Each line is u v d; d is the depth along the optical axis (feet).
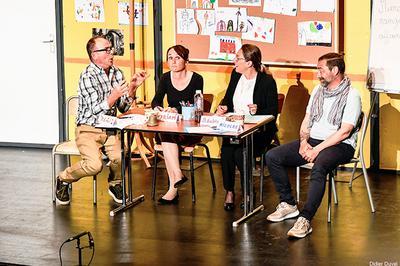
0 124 29.86
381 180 24.75
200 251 18.93
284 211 20.90
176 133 20.17
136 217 21.50
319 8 25.12
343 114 20.43
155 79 27.63
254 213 21.50
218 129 20.30
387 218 21.06
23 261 18.53
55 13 28.48
